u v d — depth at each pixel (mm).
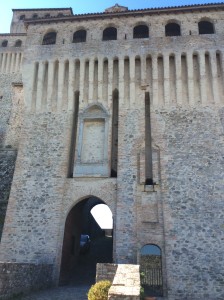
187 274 17000
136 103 21781
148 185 19391
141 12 24078
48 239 18922
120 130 21094
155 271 17359
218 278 16781
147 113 21938
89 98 22438
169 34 25203
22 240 19078
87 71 23344
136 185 19469
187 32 23172
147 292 16766
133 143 20625
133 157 20219
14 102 29938
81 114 22188
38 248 18750
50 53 24016
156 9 23938
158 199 19000
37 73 23781
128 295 8266
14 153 26375
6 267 12453
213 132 20375
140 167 19922
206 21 24016
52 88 23125
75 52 23672
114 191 19641
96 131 21875
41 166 20953
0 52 42375
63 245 19469
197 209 18438
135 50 22938
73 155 22062
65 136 21672
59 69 23406
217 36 22672
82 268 23172
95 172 20328
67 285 18625
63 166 20734
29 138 21953
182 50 22469
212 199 18609
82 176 20328
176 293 16609
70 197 19953
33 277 15062
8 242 19125
